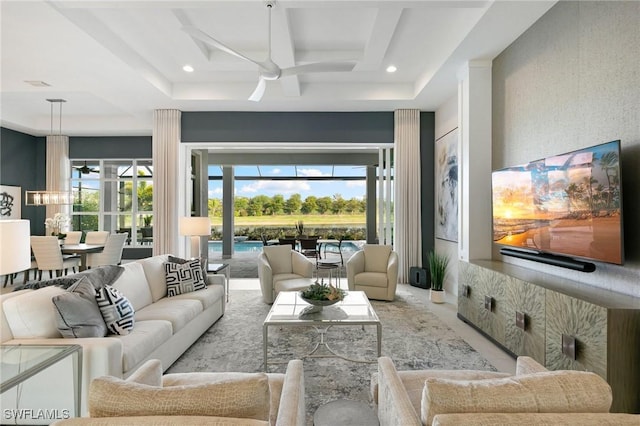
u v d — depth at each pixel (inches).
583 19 107.9
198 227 189.2
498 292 126.2
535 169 121.0
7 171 282.7
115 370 80.8
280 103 217.8
